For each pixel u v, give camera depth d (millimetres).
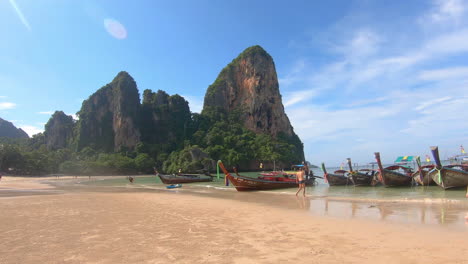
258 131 150625
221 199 17797
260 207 13219
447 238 6680
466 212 10180
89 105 134500
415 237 6871
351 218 9758
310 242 6590
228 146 125750
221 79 171625
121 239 7078
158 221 9625
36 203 15508
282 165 124125
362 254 5578
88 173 97125
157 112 139875
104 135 129375
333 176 30047
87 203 15500
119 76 141875
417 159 25531
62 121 144750
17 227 8727
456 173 20281
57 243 6734
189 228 8414
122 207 13609
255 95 156000
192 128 142875
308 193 21547
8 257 5672
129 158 110188
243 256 5574
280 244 6453
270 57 174250
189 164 96562
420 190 22094
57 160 102875
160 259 5441
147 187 35906
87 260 5426
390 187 25438
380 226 8281
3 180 56969
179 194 22859
